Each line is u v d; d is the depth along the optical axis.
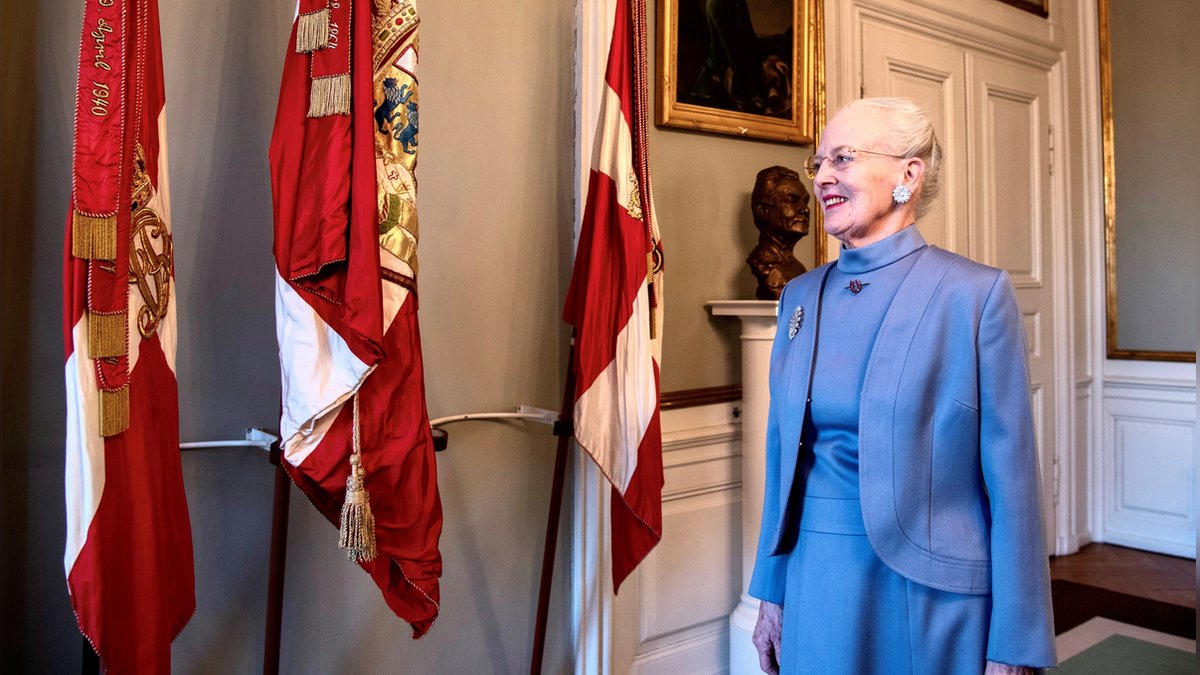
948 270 1.36
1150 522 4.56
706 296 3.00
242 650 2.11
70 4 1.88
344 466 1.73
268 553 2.14
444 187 2.40
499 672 2.54
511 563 2.55
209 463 2.06
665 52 2.84
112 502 1.49
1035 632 1.25
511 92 2.53
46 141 1.86
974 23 4.07
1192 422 4.37
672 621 2.86
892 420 1.31
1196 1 4.33
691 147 2.96
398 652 2.34
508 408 2.54
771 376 1.55
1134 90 4.56
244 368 2.10
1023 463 1.29
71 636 1.89
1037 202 4.48
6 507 1.83
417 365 1.82
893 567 1.29
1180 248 4.41
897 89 3.75
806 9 3.28
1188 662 3.13
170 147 2.00
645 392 2.30
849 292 1.45
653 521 2.29
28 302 1.85
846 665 1.31
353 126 1.73
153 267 1.62
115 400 1.48
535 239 2.59
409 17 1.87
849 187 1.43
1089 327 4.70
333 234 1.69
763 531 1.55
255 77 2.11
